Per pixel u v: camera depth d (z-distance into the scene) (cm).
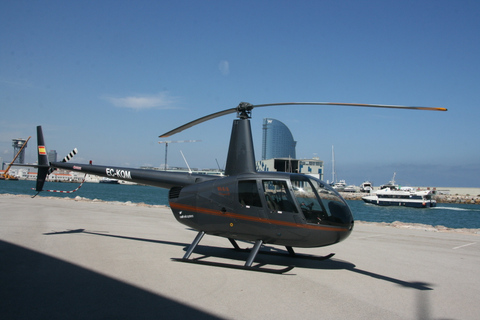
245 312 493
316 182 771
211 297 551
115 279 627
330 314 500
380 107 694
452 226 4269
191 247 823
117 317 456
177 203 881
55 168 1163
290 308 517
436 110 645
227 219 798
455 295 621
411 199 8100
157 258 815
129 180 1008
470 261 945
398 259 937
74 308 482
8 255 782
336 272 759
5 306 480
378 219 5006
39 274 641
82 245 931
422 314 516
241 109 842
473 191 13862
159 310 487
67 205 2322
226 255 899
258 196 767
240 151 830
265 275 703
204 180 881
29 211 1803
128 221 1554
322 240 727
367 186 14125
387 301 571
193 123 894
